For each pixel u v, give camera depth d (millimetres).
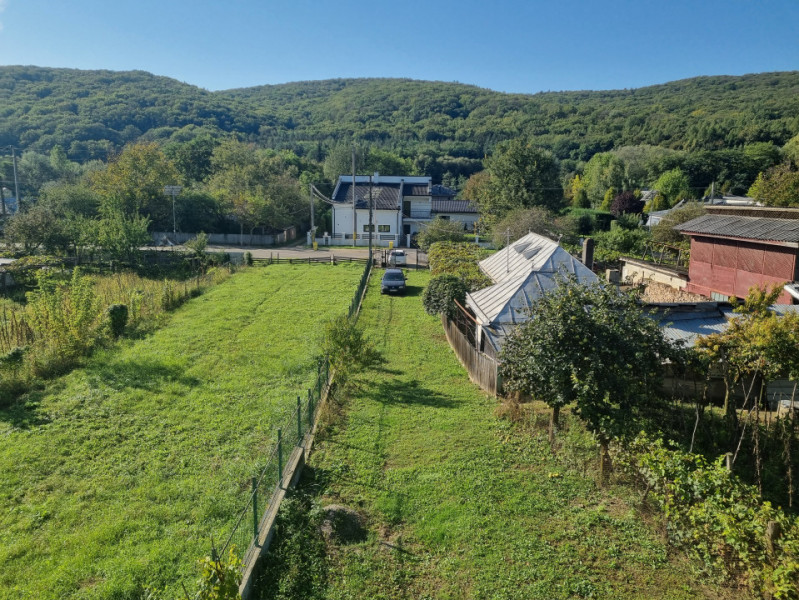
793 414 12203
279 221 59031
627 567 8383
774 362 11375
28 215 37094
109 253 36594
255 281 34938
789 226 20156
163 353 18922
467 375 18219
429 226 51375
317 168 88062
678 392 15211
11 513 9469
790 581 6762
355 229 56125
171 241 56250
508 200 55000
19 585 7668
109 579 7801
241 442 12453
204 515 9516
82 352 18125
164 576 7891
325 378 15922
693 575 8172
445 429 13477
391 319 26203
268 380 16656
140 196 54219
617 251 38344
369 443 12625
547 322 11344
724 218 24109
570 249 39531
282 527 9117
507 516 9727
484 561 8531
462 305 22891
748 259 21266
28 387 15180
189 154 79688
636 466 9922
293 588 7898
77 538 8758
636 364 10992
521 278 20125
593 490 10609
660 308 17422
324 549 8766
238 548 8055
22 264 31562
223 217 59781
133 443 12281
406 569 8414
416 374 18219
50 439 12242
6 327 19609
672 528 8766
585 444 12211
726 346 12211
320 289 32531
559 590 7879
